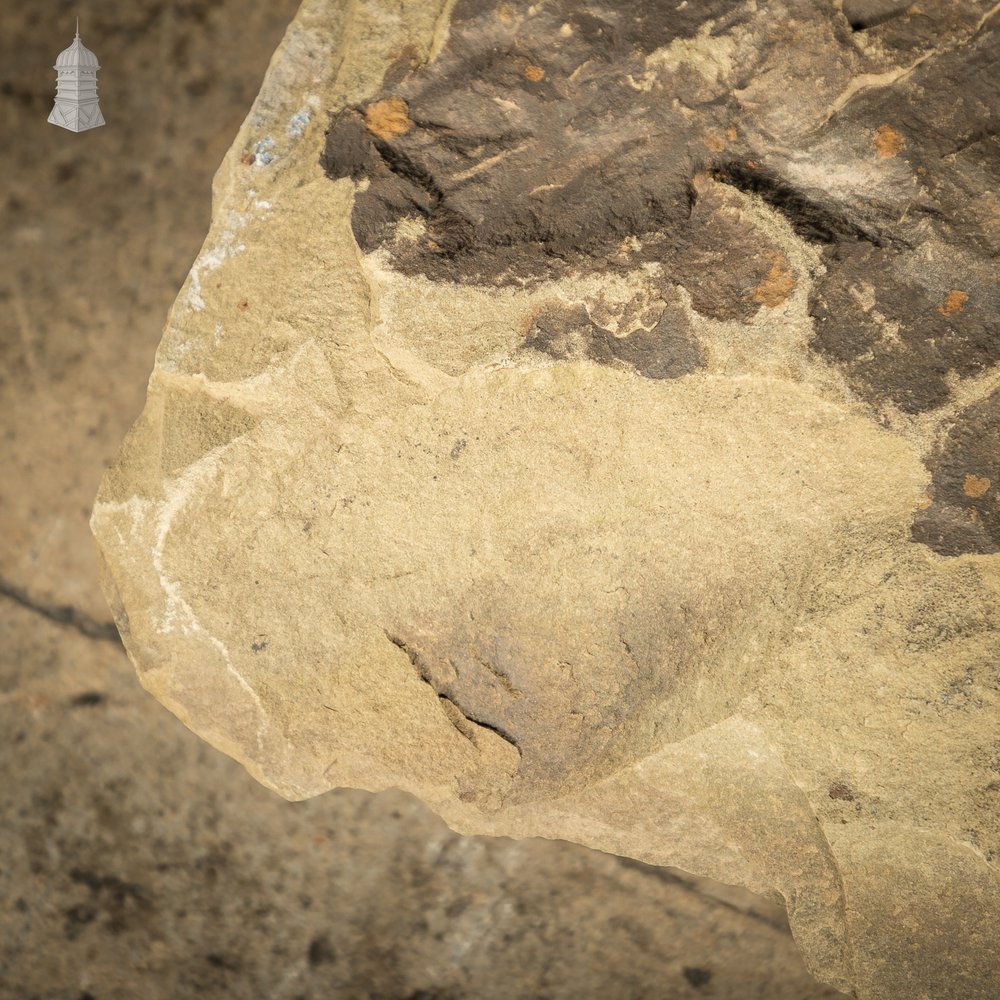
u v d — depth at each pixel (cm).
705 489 62
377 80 62
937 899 63
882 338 60
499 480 63
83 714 84
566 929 82
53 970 84
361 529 64
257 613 65
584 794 67
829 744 63
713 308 61
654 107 61
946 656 61
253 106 63
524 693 65
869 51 60
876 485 61
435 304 62
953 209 60
